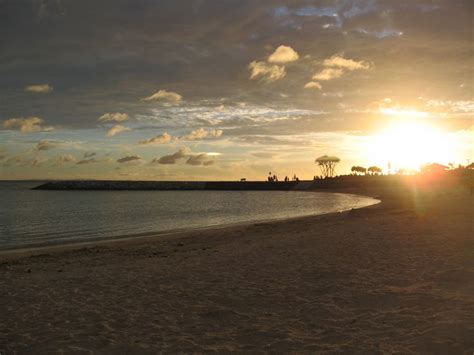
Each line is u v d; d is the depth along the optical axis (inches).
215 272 427.8
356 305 292.5
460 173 4296.3
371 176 5625.0
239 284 371.2
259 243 645.3
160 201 2878.9
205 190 6929.1
